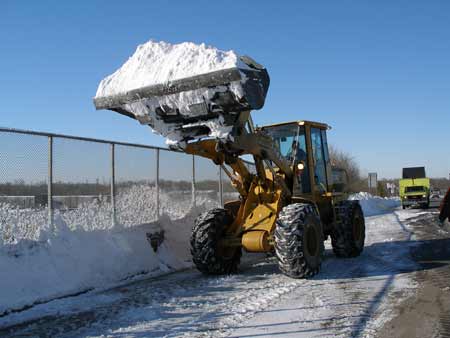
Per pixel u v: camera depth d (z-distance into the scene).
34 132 6.88
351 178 46.62
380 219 19.86
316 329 4.56
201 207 11.21
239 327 4.70
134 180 9.01
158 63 6.08
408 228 14.88
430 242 11.06
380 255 9.41
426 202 29.50
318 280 6.96
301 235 6.81
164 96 5.86
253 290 6.45
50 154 7.15
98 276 7.14
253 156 7.26
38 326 5.03
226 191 13.51
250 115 6.77
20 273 6.12
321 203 8.94
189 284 7.08
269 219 7.55
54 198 7.18
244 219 7.74
